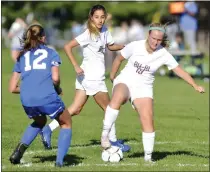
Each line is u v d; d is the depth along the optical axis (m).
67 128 25.41
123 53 27.58
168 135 37.75
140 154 30.19
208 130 41.22
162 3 134.00
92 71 30.38
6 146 31.11
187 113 49.19
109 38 30.34
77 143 33.50
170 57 27.22
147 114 27.00
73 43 29.91
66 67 90.62
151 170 24.83
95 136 36.06
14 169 24.39
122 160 27.78
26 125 39.69
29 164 25.73
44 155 28.69
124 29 96.44
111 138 30.58
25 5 147.50
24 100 24.53
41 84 24.52
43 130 30.34
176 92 64.12
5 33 140.38
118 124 41.94
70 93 59.97
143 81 27.05
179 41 82.69
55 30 155.00
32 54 24.91
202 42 124.06
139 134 37.66
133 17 149.38
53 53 24.94
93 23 29.91
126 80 27.05
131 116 46.62
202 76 78.44
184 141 35.78
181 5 82.62
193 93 63.47
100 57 30.53
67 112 25.20
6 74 78.06
